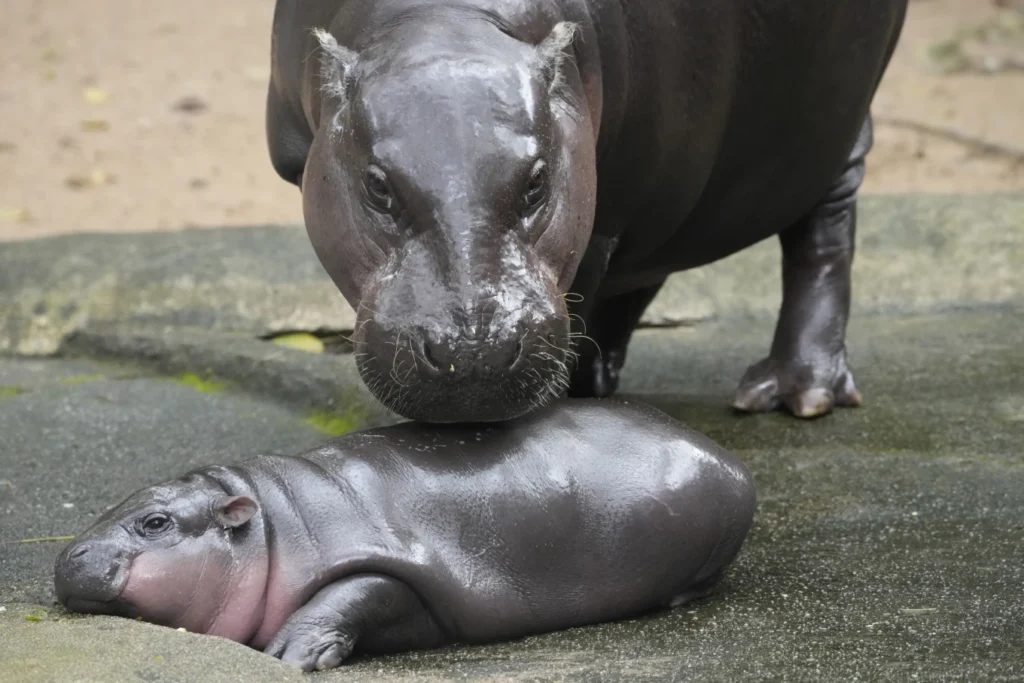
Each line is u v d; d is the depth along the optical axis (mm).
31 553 16344
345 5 16094
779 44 18969
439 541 13953
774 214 21328
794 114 19938
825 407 22156
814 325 22844
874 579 15781
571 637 14297
